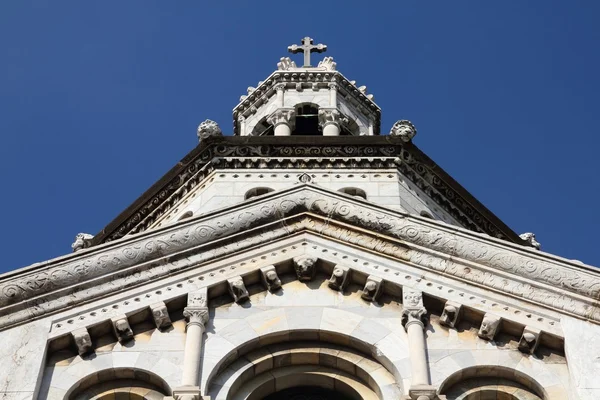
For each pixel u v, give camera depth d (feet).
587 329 85.56
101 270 88.48
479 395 83.35
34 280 87.15
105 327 86.02
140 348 85.15
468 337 85.97
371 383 84.38
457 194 115.03
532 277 88.38
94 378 83.46
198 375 82.84
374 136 114.01
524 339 84.99
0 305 86.07
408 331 85.61
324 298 88.69
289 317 87.10
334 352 85.97
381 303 88.38
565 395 82.33
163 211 113.80
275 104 132.46
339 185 110.93
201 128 113.91
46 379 82.99
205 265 90.07
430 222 91.66
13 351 83.71
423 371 82.74
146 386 83.61
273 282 89.04
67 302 86.94
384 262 90.22
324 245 91.66
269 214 92.84
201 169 112.88
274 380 85.30
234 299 88.28
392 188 110.63
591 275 87.97
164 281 88.84
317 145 113.39
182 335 86.12
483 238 90.48
